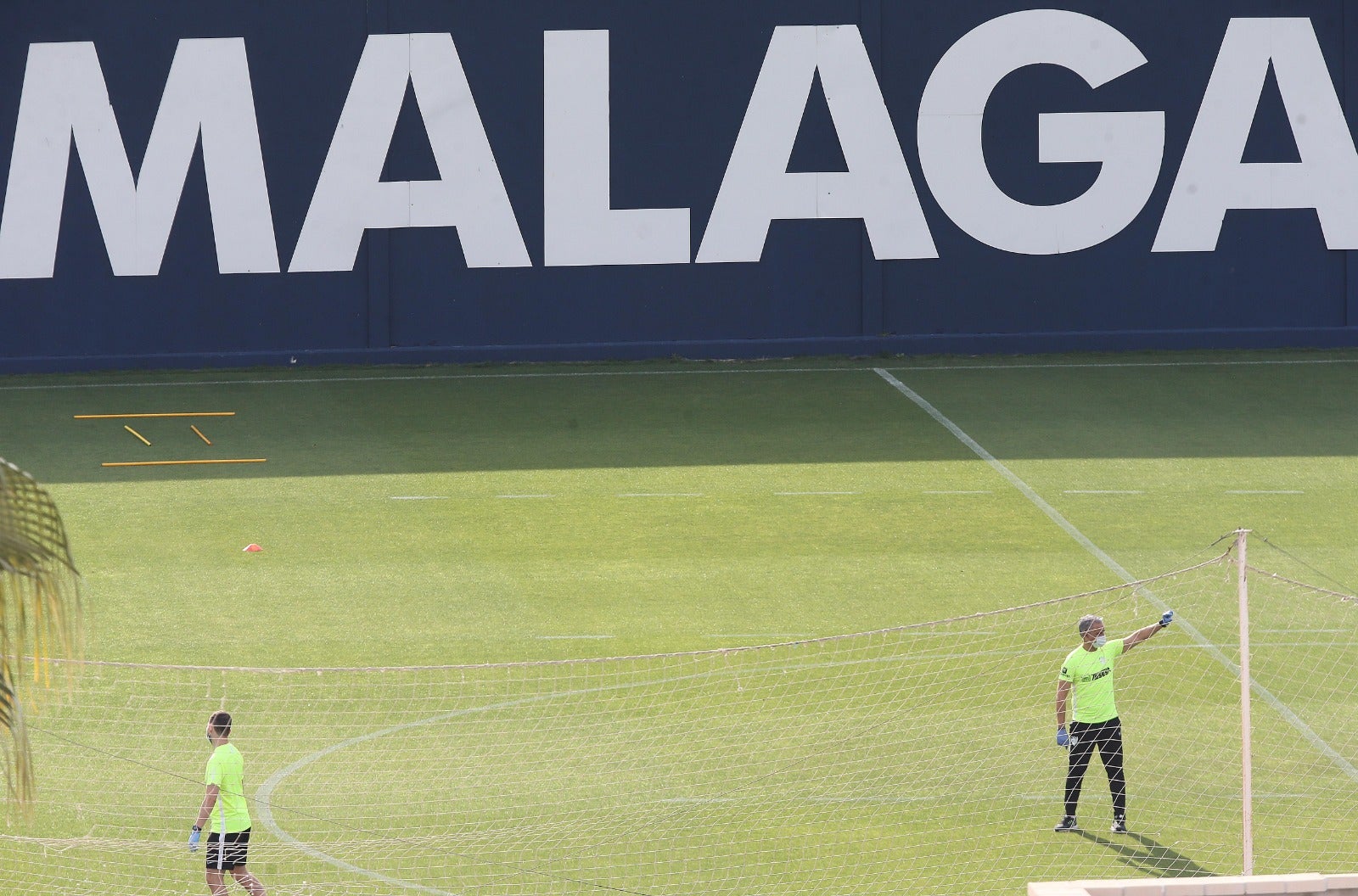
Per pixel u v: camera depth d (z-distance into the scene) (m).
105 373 104.75
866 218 106.75
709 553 72.81
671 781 49.78
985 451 87.94
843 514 78.00
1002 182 106.75
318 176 104.62
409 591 68.25
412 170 105.12
